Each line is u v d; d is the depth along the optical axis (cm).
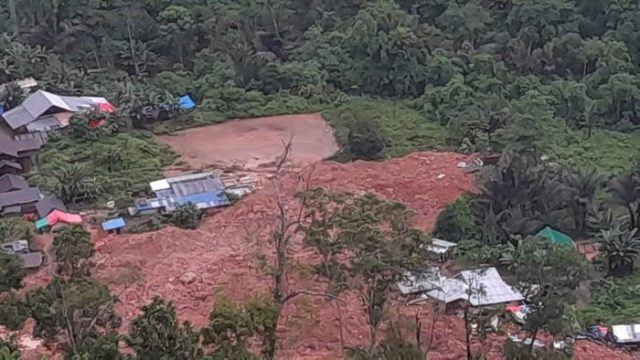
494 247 4491
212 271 4200
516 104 6309
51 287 2725
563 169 5231
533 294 3020
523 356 2991
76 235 2897
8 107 6406
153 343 2383
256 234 4362
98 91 6694
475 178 5284
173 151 6022
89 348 2522
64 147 5884
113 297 2877
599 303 4262
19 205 5081
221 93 6681
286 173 5572
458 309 3719
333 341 3500
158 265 4300
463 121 6162
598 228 4841
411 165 5616
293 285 3369
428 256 2923
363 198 3058
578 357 3628
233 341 2592
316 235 2877
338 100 6825
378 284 2820
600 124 6544
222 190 5291
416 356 2789
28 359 2973
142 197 5309
